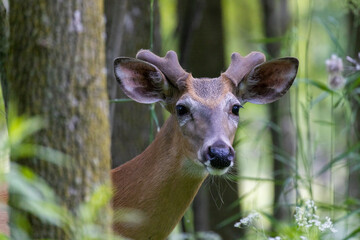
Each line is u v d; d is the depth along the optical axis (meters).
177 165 10.54
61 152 7.66
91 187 7.75
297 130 13.86
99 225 7.79
